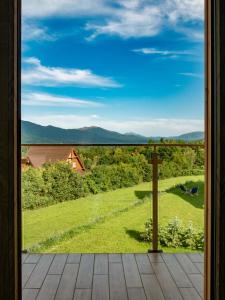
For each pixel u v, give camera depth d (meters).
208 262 1.95
